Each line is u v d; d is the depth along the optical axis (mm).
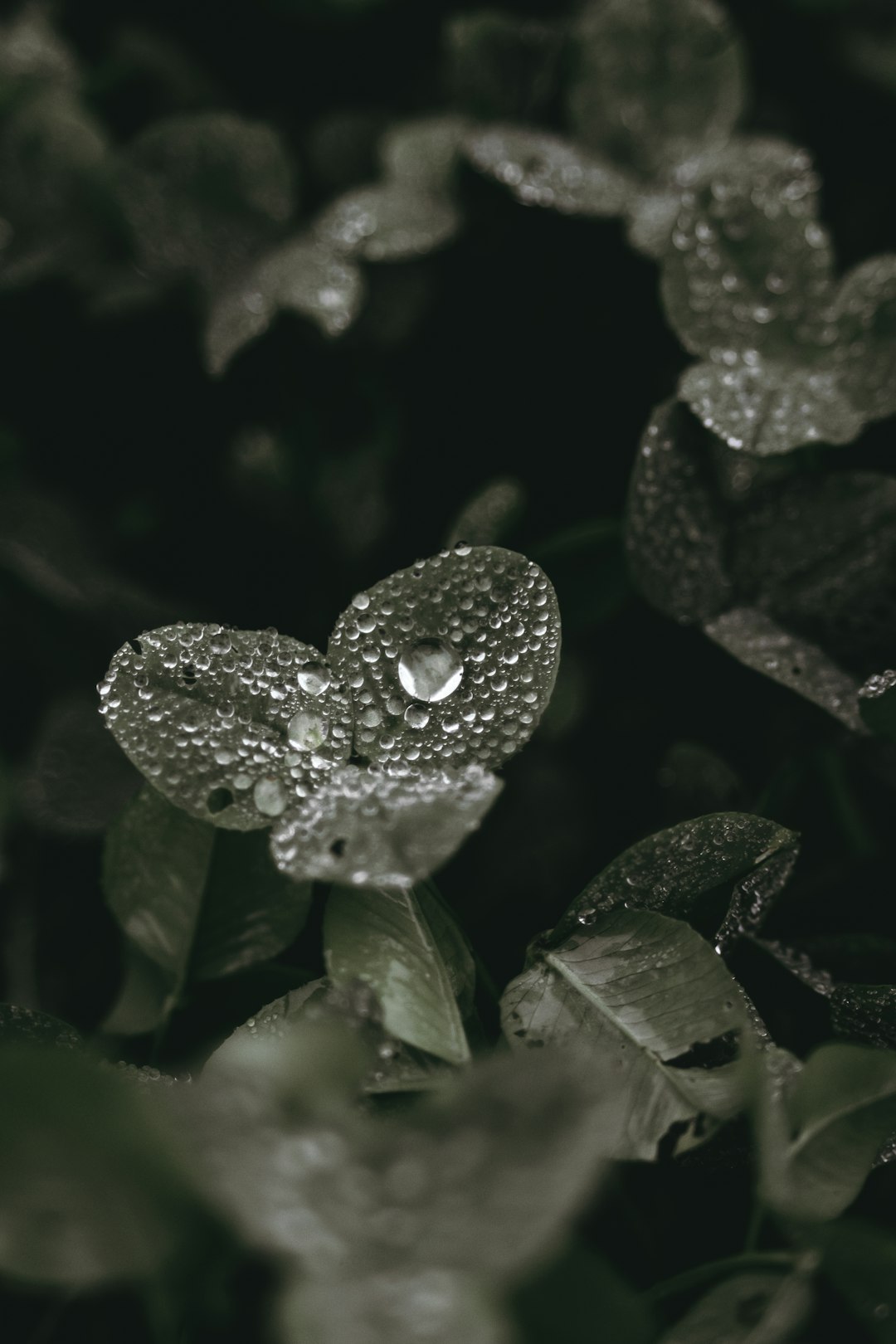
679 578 294
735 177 304
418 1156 238
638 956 265
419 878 256
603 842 320
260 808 269
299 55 428
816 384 297
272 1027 261
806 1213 253
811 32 392
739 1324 248
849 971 281
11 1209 241
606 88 341
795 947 282
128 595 347
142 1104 240
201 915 277
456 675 272
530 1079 238
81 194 364
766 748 310
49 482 395
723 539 295
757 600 295
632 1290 263
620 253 343
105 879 278
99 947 324
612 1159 257
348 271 326
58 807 324
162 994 284
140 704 270
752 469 306
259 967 277
